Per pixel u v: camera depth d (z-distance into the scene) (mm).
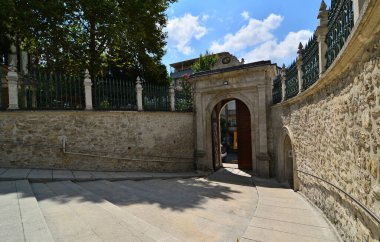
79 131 8250
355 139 3117
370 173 2678
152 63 13953
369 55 2518
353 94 3104
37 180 6039
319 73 4887
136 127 9789
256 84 10555
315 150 5375
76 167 8148
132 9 10695
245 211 5594
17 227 3092
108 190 6176
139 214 4738
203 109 11977
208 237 4039
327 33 4559
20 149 7246
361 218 3088
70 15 9852
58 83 8008
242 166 12562
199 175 10703
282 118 8688
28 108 7336
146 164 10070
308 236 4148
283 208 5672
